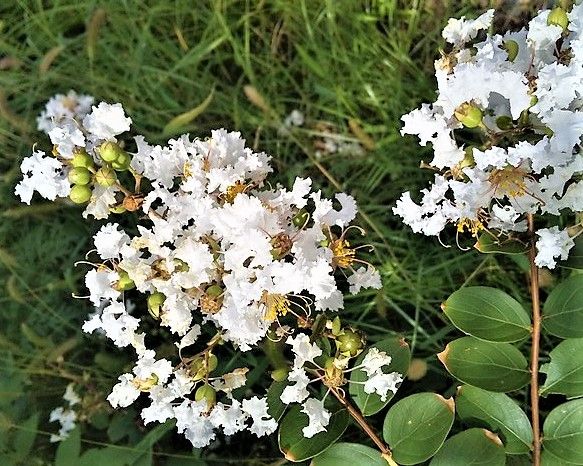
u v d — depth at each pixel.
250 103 0.43
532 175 0.29
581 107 0.28
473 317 0.30
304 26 0.43
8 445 0.38
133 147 0.42
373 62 0.43
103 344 0.40
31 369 0.40
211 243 0.28
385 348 0.30
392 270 0.40
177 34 0.43
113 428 0.38
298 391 0.29
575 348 0.30
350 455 0.30
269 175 0.42
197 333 0.29
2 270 0.41
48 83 0.43
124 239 0.29
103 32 0.44
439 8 0.42
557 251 0.29
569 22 0.28
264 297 0.28
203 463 0.37
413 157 0.42
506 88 0.27
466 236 0.40
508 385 0.30
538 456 0.30
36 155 0.27
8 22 0.44
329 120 0.43
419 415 0.30
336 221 0.29
